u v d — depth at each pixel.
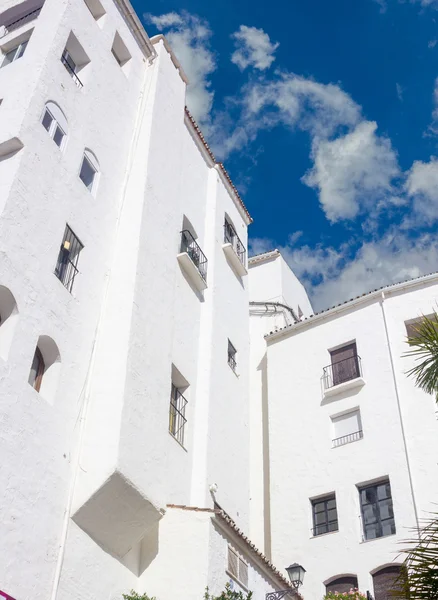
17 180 15.59
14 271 14.75
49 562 13.68
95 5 22.47
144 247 19.31
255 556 18.02
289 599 19.34
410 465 23.25
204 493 19.30
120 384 16.36
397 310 27.03
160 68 24.61
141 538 16.17
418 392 24.67
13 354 14.06
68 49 20.38
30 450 13.96
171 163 23.11
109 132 20.69
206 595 15.12
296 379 28.19
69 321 16.39
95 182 19.30
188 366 21.30
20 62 18.62
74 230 17.56
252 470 27.69
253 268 38.16
